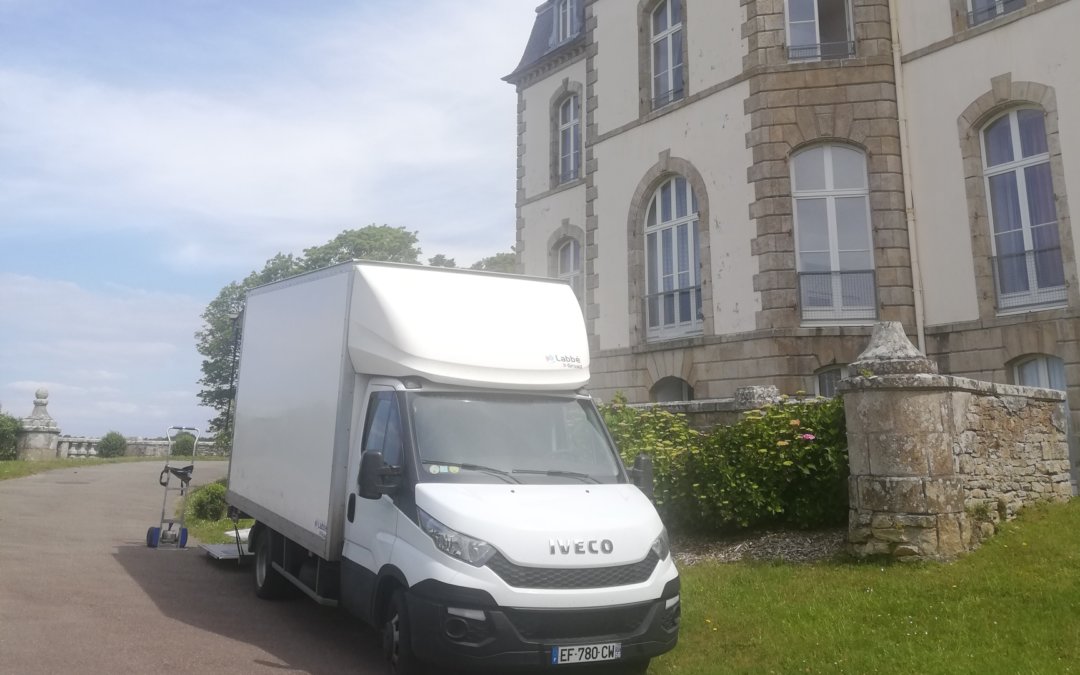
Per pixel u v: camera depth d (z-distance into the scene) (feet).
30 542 37.04
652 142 57.88
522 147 75.46
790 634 20.93
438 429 20.72
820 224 50.21
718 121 53.47
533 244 72.59
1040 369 43.96
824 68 50.29
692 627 22.33
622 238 59.57
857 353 47.91
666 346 54.60
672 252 56.90
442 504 18.57
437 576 17.71
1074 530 27.04
